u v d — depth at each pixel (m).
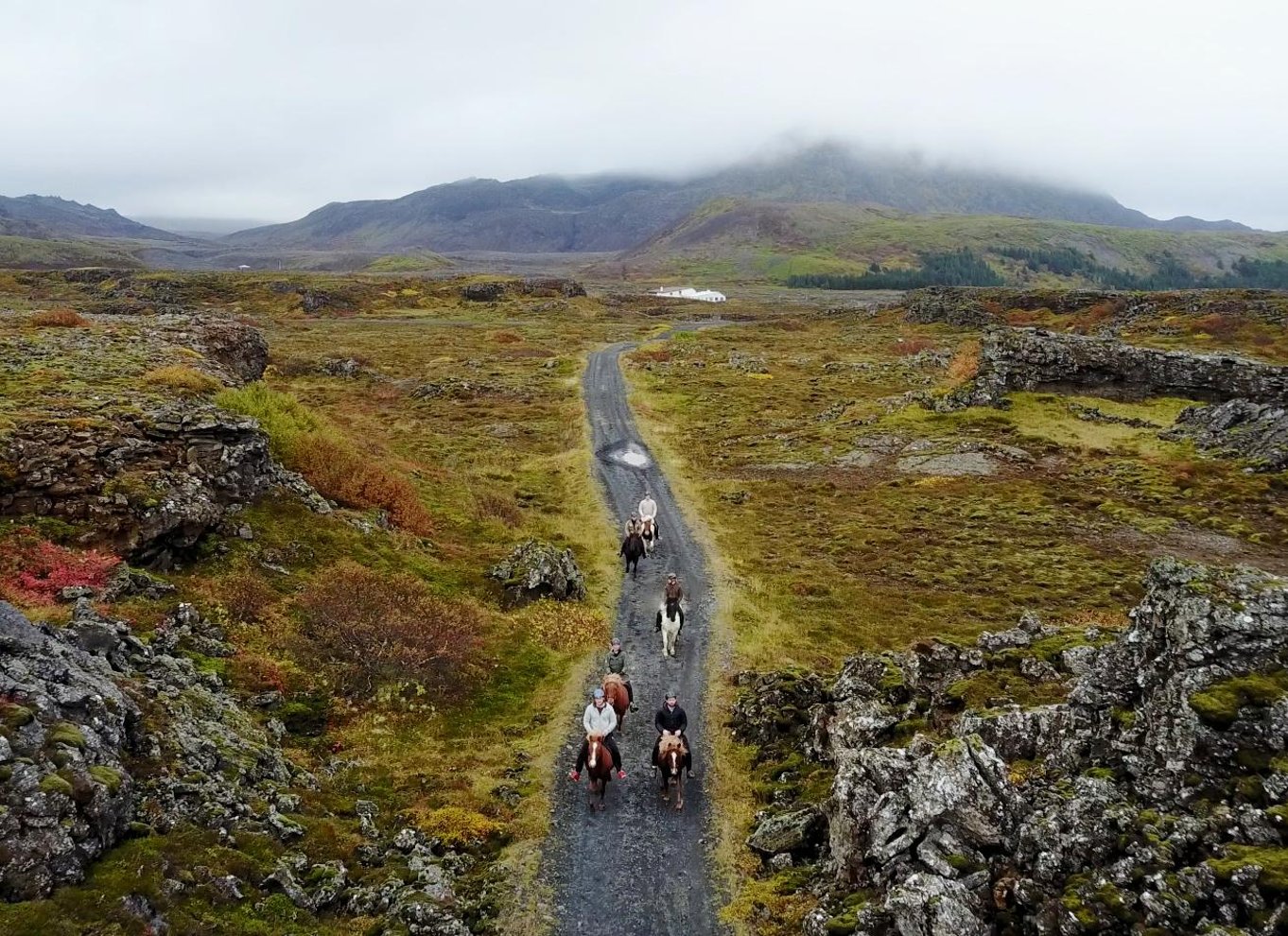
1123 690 13.23
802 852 14.94
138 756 13.02
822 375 89.75
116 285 159.38
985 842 11.44
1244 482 44.00
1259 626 11.45
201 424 27.22
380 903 12.59
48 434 23.72
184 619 19.39
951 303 142.00
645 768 18.81
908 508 43.91
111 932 9.28
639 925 13.43
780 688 21.48
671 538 38.97
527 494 45.19
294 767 16.09
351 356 91.00
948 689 17.50
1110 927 9.48
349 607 22.89
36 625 14.33
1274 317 103.69
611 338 128.38
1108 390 62.06
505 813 16.45
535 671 23.42
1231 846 9.48
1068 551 36.84
